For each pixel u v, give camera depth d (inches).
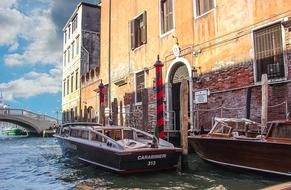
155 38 616.7
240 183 303.7
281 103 382.0
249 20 430.9
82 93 1026.7
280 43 395.5
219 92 467.2
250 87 422.3
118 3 776.9
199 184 305.7
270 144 301.9
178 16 554.9
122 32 749.3
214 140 353.1
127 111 706.2
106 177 351.3
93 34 1085.1
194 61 514.9
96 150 384.8
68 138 464.8
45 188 317.1
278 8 397.4
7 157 593.3
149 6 642.8
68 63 1240.2
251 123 366.6
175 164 365.7
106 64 830.5
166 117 563.8
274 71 398.6
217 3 479.5
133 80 690.2
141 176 346.3
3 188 321.7
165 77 581.0
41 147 826.8
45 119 1563.7
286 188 110.5
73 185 323.6
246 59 432.1
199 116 496.1
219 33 474.6
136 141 397.7
